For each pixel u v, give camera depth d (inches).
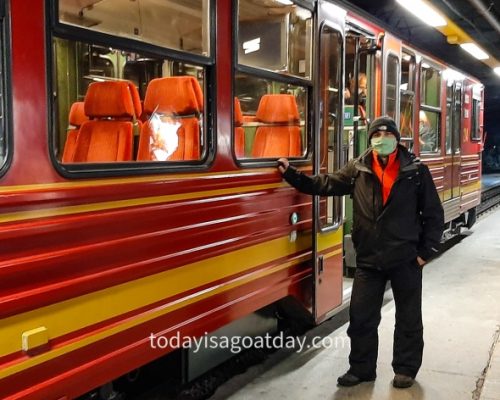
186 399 136.3
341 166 173.3
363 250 143.4
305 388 145.3
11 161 76.4
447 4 382.0
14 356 76.7
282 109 155.2
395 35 226.2
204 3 115.6
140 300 98.3
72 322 85.2
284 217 144.3
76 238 85.3
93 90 121.4
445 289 243.8
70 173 84.4
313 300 157.9
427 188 141.9
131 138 118.6
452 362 162.4
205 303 115.0
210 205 115.8
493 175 1423.5
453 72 327.9
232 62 122.0
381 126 138.1
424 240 142.9
